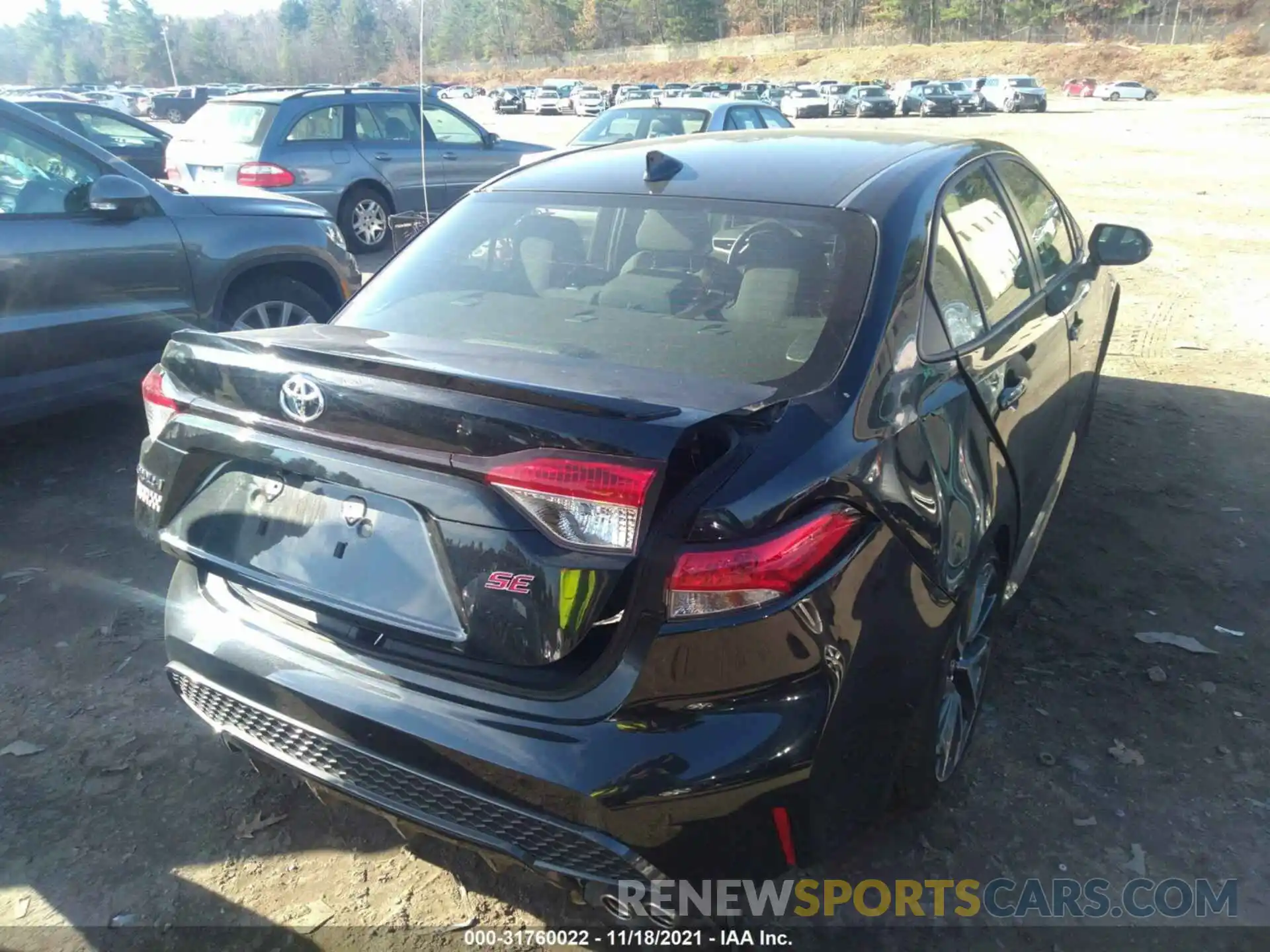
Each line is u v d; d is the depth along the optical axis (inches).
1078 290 161.9
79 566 163.9
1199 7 3102.9
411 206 442.3
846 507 80.8
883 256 103.5
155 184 207.8
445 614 81.6
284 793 114.5
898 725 89.0
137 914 98.3
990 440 108.8
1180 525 178.7
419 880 102.9
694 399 80.6
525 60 3607.3
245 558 93.4
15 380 187.6
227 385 90.4
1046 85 2568.9
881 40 3383.4
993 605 120.3
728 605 74.9
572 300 113.0
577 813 77.1
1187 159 807.7
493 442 76.1
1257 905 99.3
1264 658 139.3
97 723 125.6
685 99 426.9
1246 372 269.9
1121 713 127.3
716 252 110.1
